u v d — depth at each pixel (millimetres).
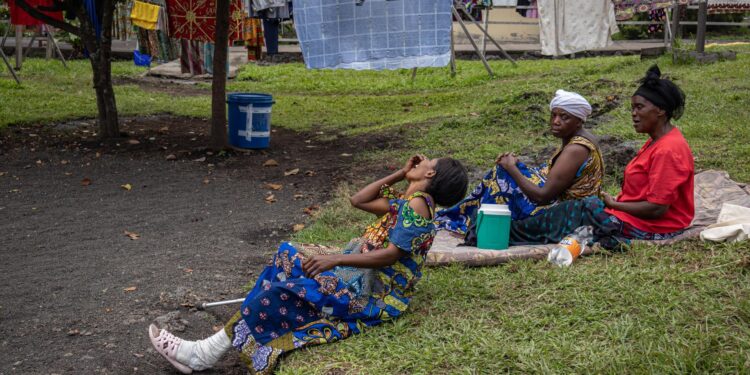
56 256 6242
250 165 9688
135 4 17609
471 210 5723
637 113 5043
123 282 5605
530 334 3947
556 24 16359
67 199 8125
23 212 7621
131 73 19750
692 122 9383
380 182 4430
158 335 4121
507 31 23766
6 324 4863
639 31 24781
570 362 3635
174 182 8852
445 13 11016
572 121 5223
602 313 4117
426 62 11148
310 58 11039
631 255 4934
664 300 4203
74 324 4875
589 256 5047
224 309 5125
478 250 5133
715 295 4234
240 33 14867
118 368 4309
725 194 6090
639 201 5102
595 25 16359
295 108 14352
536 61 19578
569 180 5164
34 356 4430
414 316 4254
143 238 6738
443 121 11375
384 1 10906
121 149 10641
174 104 14727
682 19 24000
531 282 4645
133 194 8328
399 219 4043
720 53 14633
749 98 10492
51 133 11773
